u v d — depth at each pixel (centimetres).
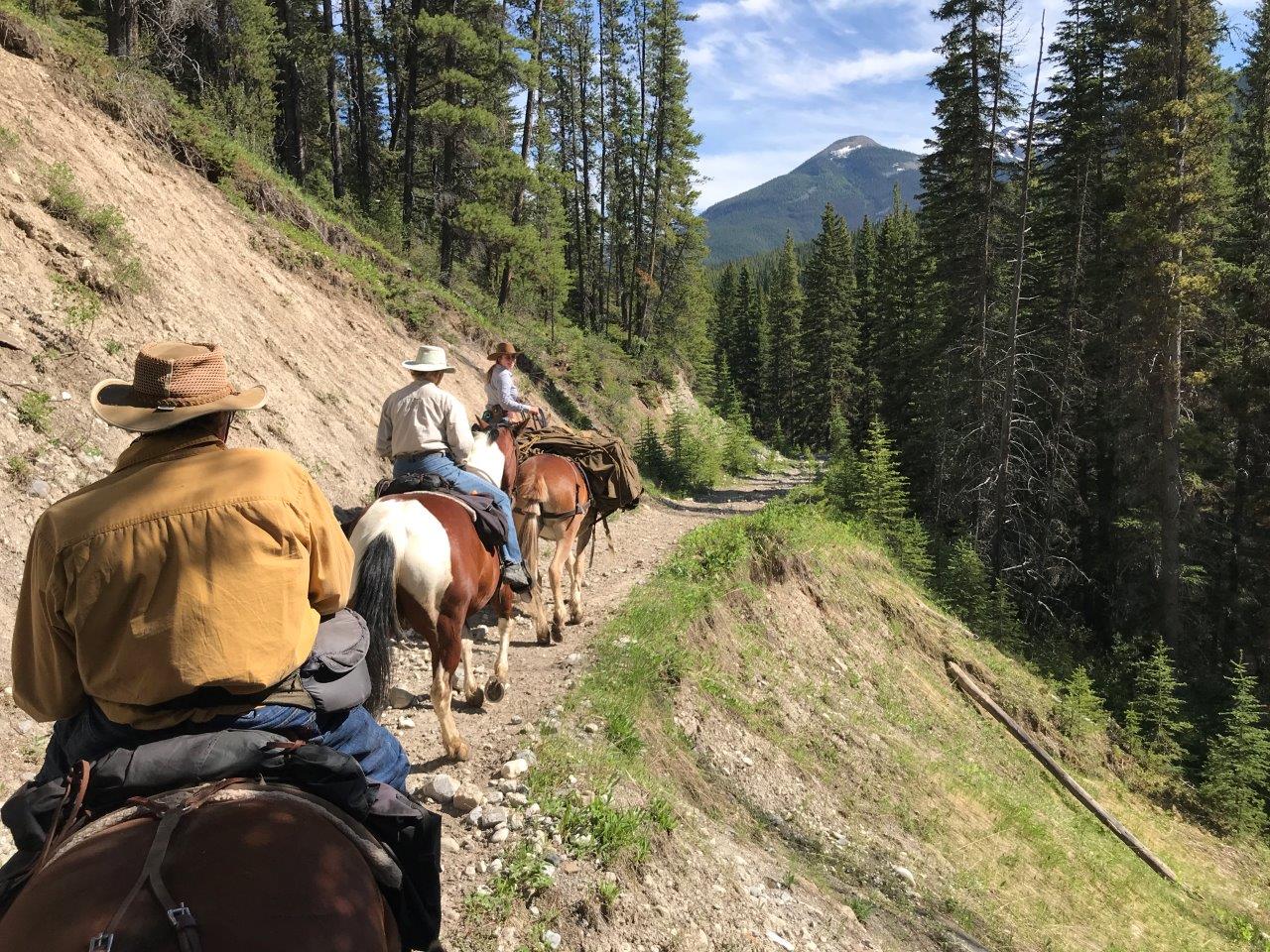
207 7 2256
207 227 1421
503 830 524
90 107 1355
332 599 271
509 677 834
